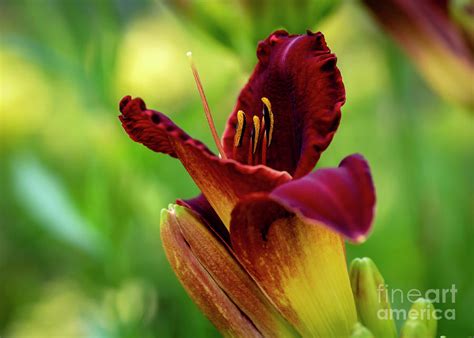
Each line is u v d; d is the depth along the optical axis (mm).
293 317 583
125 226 811
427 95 1029
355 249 850
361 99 943
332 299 581
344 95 580
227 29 766
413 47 801
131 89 953
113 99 812
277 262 574
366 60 1018
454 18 785
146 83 967
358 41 1049
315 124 579
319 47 596
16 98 1048
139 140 581
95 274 849
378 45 919
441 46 794
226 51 776
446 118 1012
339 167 534
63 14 832
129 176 815
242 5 756
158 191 830
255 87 611
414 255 860
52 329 945
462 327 807
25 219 952
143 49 1013
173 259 589
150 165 819
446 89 808
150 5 1075
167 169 838
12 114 1045
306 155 572
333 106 580
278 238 570
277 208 559
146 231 865
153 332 822
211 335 791
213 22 765
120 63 824
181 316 822
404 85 843
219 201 572
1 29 1045
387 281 853
